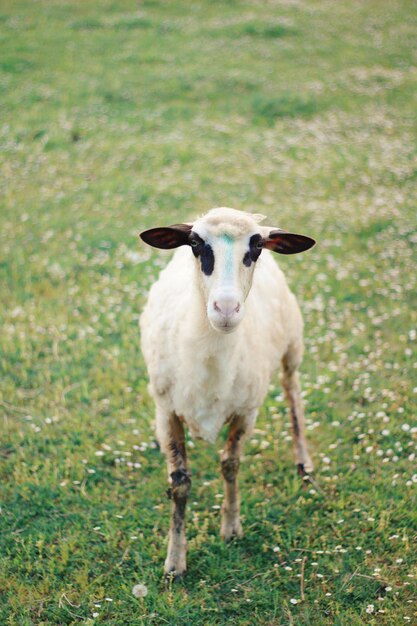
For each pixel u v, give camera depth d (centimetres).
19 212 912
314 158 1090
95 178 1018
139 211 922
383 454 532
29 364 625
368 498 490
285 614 403
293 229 876
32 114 1191
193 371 409
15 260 794
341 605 409
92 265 790
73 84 1314
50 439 543
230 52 1514
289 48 1552
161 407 445
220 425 433
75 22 1650
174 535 433
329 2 1920
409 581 423
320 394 599
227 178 1016
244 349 423
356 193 988
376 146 1134
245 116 1238
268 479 512
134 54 1472
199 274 387
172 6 1816
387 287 756
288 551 450
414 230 872
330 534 462
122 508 483
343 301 732
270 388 612
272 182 1012
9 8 1727
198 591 419
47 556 442
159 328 436
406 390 597
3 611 398
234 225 377
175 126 1182
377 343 664
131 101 1269
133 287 743
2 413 572
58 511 478
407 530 462
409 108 1283
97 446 538
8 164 1039
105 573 431
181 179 1005
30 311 701
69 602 405
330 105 1283
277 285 504
